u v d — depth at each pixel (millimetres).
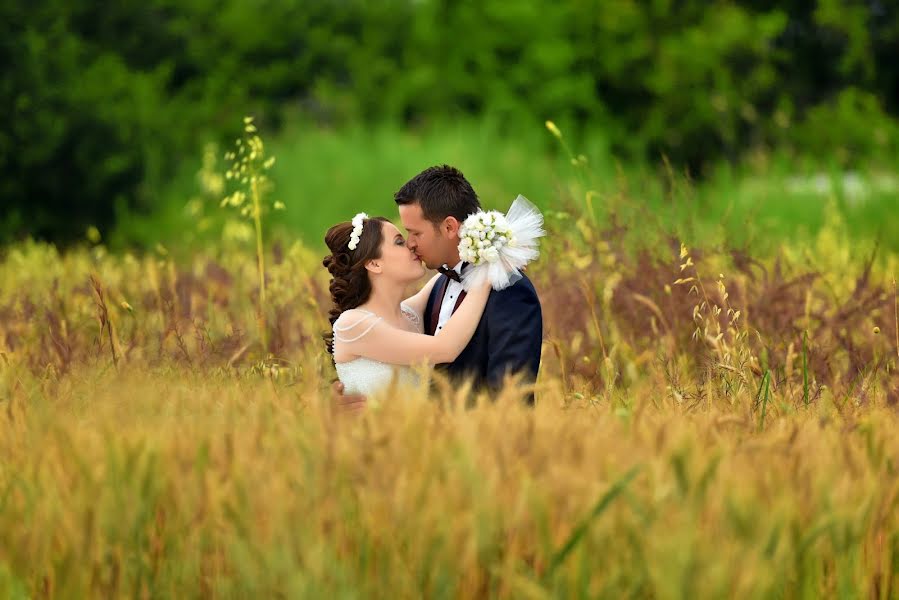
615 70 62312
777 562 5426
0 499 6258
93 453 6359
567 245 14141
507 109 60531
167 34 60969
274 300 13984
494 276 8836
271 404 7070
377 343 9188
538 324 8977
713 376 9820
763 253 16672
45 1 45906
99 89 45719
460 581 5609
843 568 5723
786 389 9484
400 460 5832
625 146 60469
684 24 64625
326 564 5512
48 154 42312
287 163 42938
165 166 46188
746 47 61719
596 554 5500
